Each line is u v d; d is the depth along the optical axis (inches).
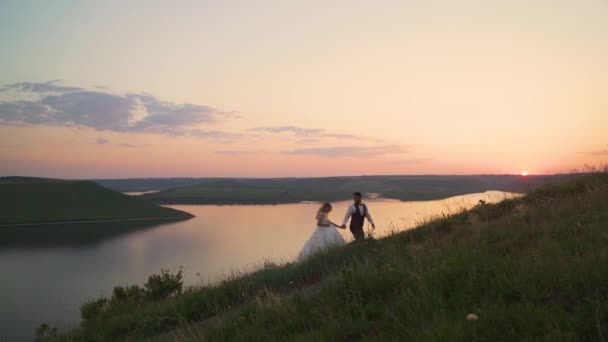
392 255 282.4
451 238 299.7
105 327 346.0
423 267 210.7
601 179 406.3
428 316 151.3
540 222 270.4
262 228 5639.8
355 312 177.5
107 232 5226.4
